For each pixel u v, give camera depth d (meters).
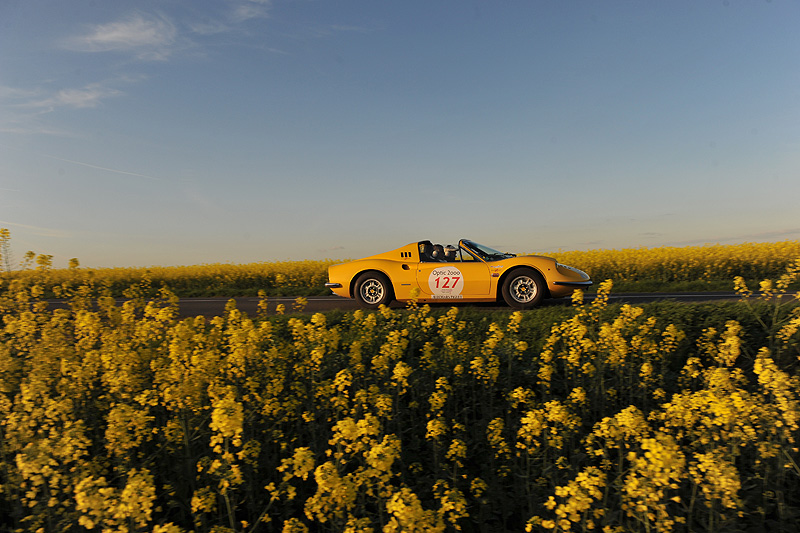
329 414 4.12
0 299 6.09
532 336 5.90
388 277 8.18
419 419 4.54
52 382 4.43
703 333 5.50
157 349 5.23
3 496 3.38
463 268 7.92
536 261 7.70
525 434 3.26
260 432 3.98
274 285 16.25
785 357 5.19
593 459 3.63
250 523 3.30
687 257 13.39
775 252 13.37
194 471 3.49
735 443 3.25
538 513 3.18
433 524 2.22
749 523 3.04
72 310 6.46
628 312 5.38
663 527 2.42
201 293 14.00
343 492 2.39
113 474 3.50
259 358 4.47
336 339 4.94
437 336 5.96
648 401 4.71
